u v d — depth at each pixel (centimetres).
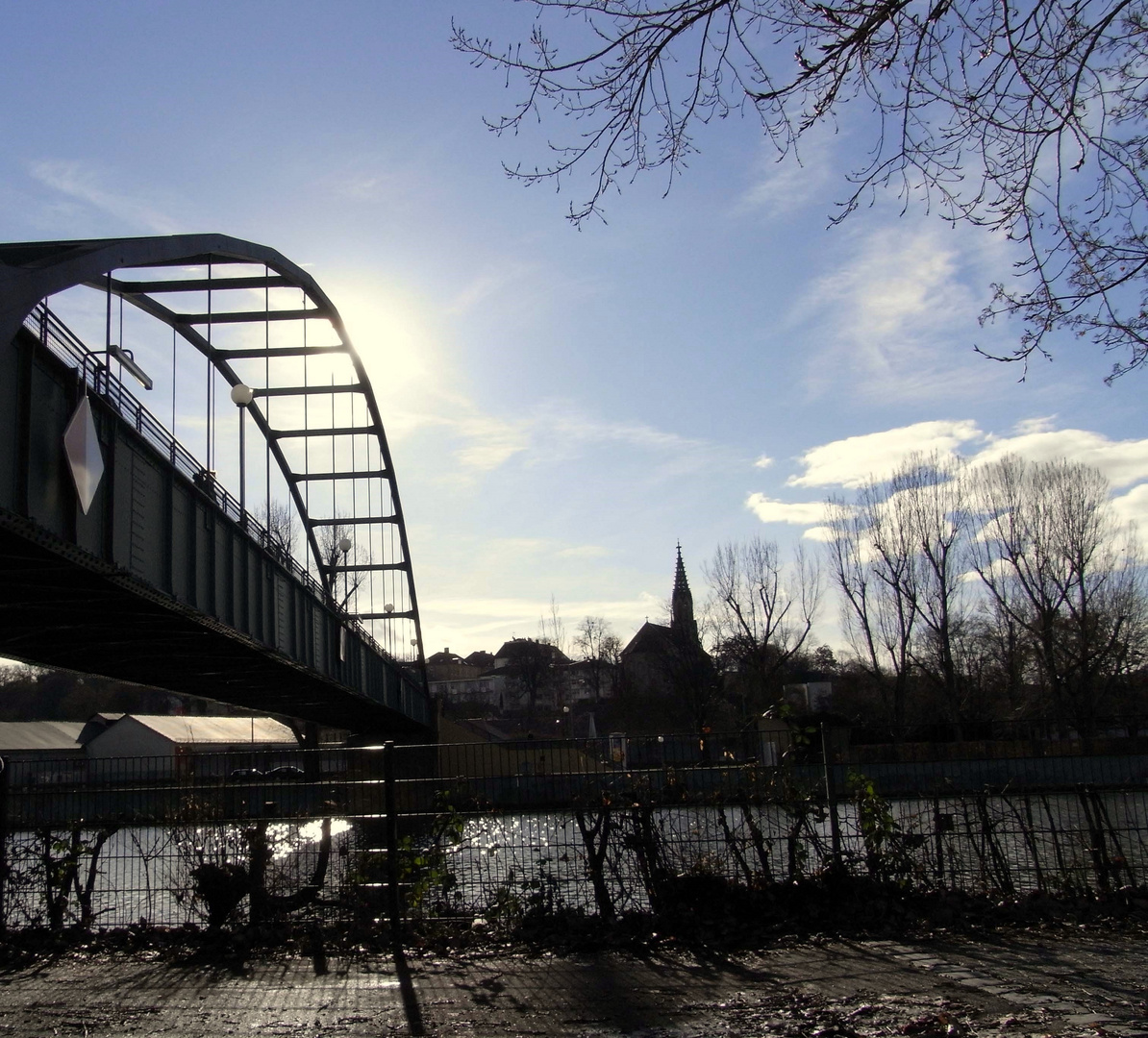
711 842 1080
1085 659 5381
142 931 1074
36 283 1310
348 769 1406
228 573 2170
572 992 836
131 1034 757
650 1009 777
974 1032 681
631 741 1238
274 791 1153
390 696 4853
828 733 1130
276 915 1070
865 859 1088
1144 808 1190
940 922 1038
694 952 962
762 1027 716
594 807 1084
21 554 1409
